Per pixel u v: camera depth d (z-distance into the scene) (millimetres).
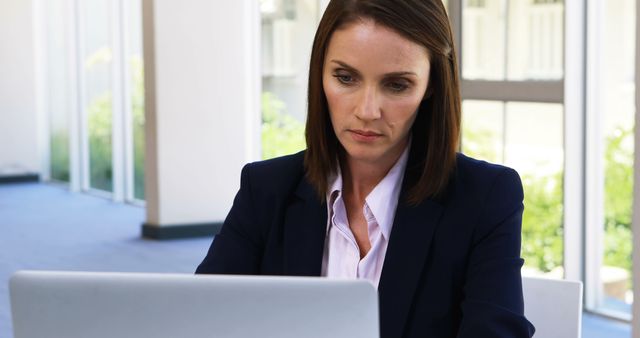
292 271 1735
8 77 13234
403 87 1501
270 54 8625
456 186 1672
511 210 1659
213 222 8805
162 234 8703
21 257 8086
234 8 8602
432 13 1508
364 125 1499
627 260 5590
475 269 1626
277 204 1775
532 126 5996
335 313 1233
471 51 6375
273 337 1251
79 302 1284
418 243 1647
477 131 6375
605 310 5781
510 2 6070
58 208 10945
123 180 11328
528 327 1552
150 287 1262
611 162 5637
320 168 1718
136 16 10828
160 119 8570
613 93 5582
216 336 1260
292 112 8523
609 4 5562
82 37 12031
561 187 5848
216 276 1253
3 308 6312
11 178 13305
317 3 8281
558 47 5773
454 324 1651
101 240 8812
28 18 13211
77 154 12359
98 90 11797
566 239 5812
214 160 8727
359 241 1708
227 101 8688
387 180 1683
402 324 1636
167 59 8516
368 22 1478
